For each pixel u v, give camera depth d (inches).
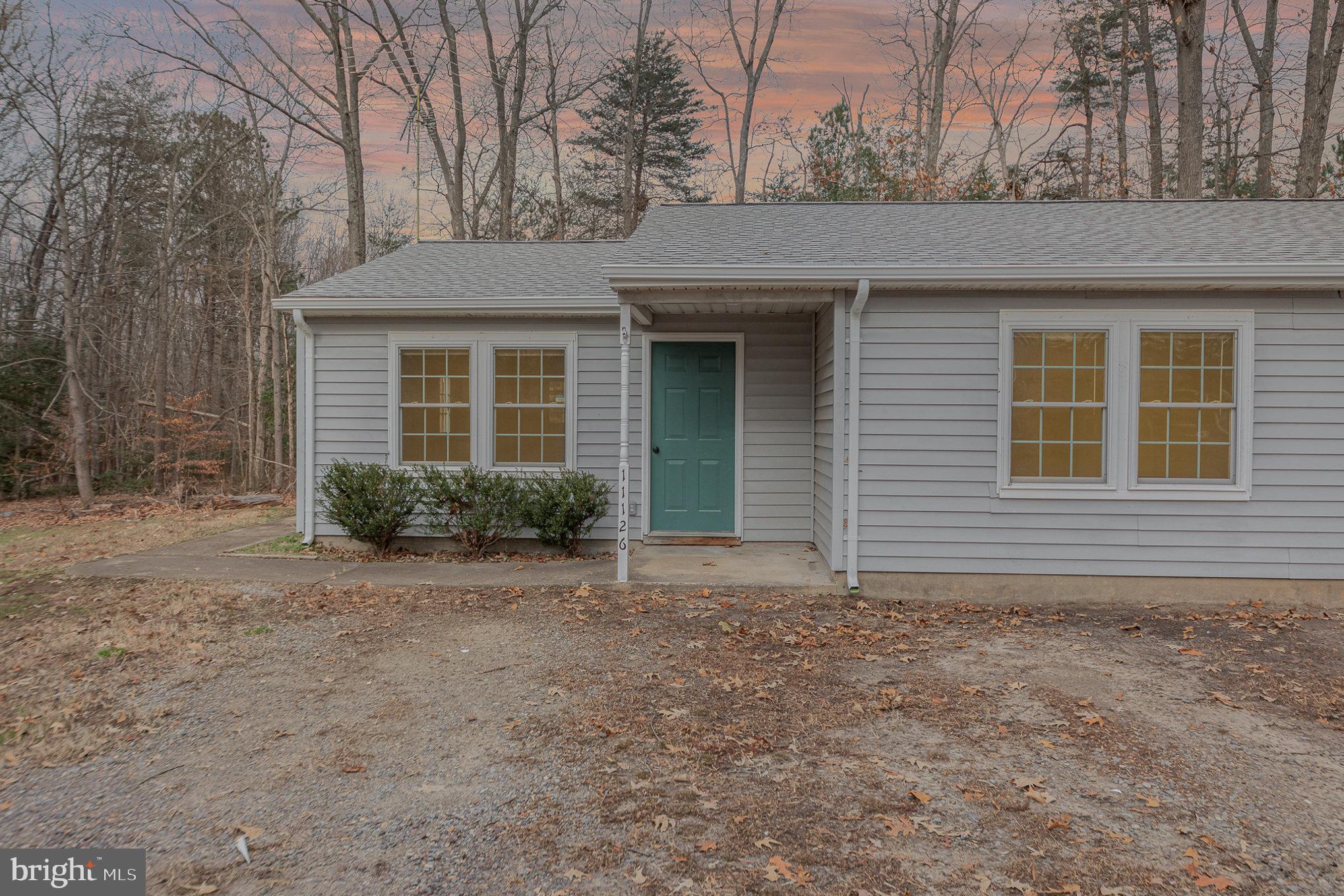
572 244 458.3
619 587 283.1
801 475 354.9
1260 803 130.6
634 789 135.6
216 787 136.6
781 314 352.8
